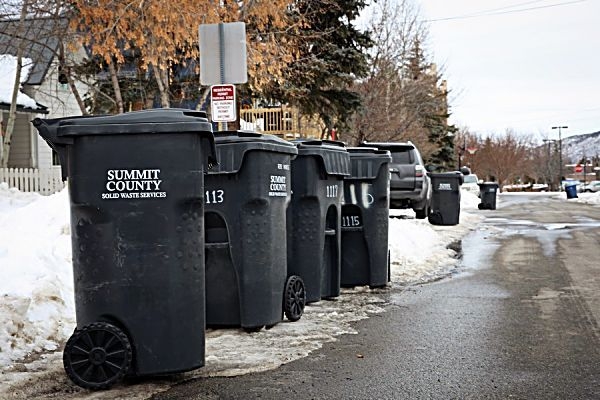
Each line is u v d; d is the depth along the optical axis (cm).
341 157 937
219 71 987
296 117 3005
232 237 754
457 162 6344
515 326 797
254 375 605
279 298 785
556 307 906
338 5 2192
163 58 1541
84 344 559
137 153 568
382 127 2977
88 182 567
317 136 3288
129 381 584
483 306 918
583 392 559
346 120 2609
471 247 1656
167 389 565
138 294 565
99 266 567
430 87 3503
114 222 566
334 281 964
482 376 603
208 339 729
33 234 1006
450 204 2294
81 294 572
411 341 728
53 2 1616
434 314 867
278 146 766
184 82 1852
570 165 12231
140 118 572
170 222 570
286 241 817
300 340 728
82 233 571
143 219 567
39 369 616
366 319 838
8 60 2514
